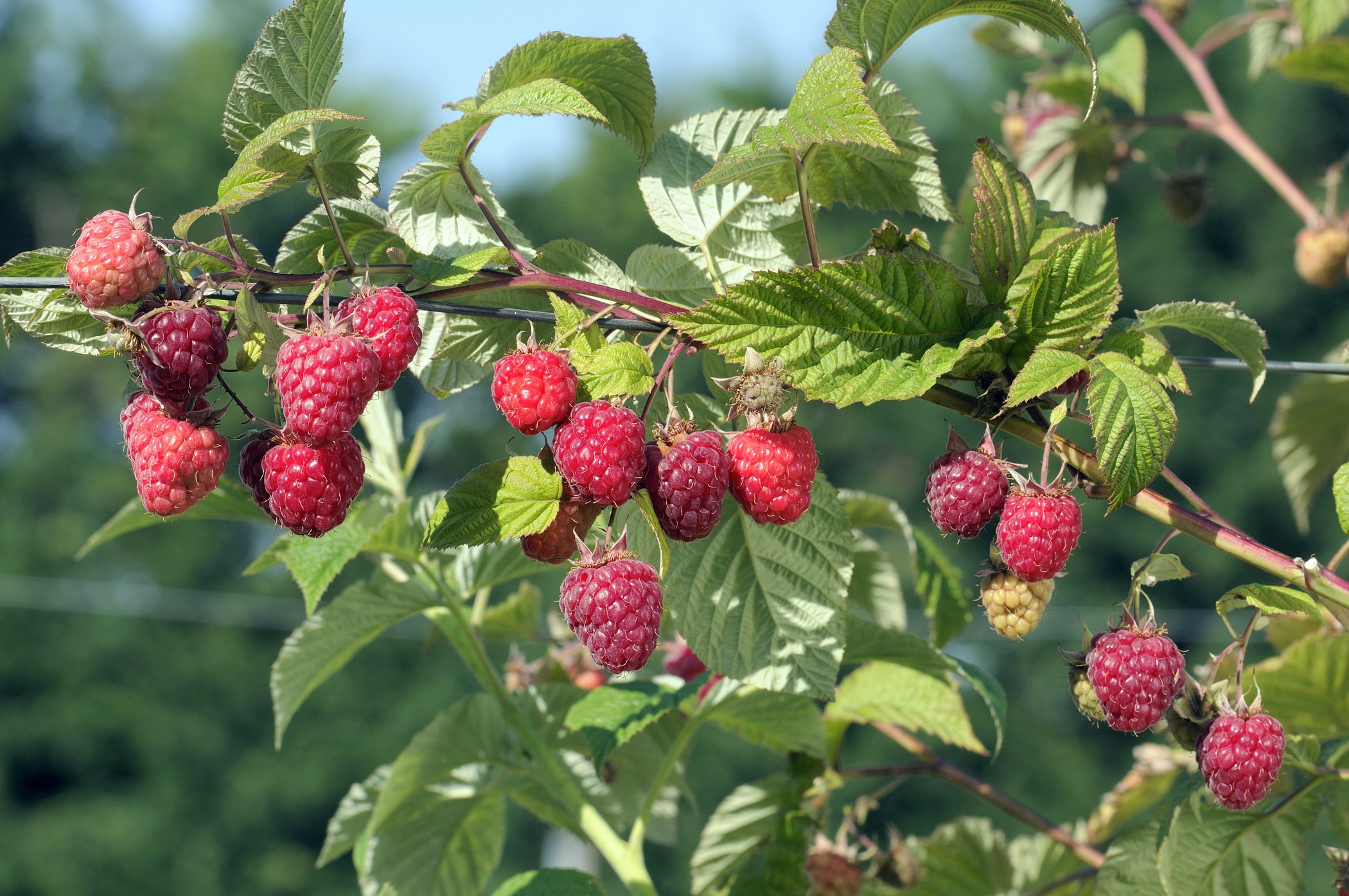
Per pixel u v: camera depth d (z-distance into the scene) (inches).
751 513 35.7
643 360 35.7
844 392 35.8
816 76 36.0
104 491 241.3
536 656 49.0
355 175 37.2
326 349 34.8
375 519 42.9
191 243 35.4
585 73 38.2
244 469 35.6
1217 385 208.7
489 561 42.1
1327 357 44.1
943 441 210.8
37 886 202.5
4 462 244.1
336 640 41.4
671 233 39.4
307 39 36.4
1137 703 35.6
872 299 36.0
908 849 44.3
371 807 42.8
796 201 39.4
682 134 39.9
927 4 36.6
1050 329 36.3
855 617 40.9
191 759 219.1
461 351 38.8
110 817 208.7
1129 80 59.7
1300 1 54.4
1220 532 35.9
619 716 40.6
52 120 273.4
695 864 44.1
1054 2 36.1
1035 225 36.7
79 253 34.9
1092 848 44.0
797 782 42.6
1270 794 38.7
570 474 35.0
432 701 220.4
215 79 280.4
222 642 230.7
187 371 34.9
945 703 42.1
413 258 38.7
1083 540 213.3
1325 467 56.7
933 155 37.6
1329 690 40.9
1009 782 197.2
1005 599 36.3
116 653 224.8
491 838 43.3
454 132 37.3
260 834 216.7
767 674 38.1
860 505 43.8
